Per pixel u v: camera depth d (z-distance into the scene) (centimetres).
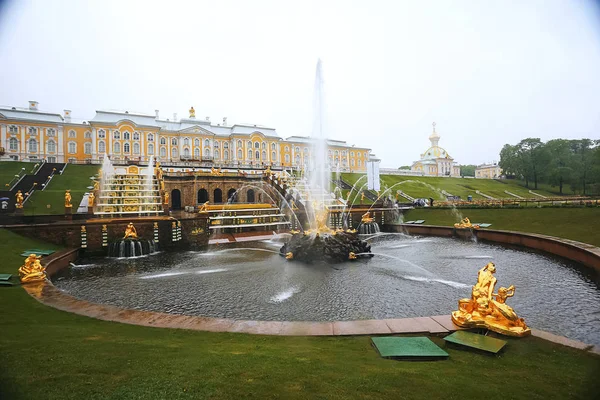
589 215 3338
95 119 8338
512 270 2216
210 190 5350
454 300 1625
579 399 612
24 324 1055
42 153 7869
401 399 596
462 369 761
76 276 2214
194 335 1021
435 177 10088
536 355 861
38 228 2823
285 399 584
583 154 8438
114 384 632
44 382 634
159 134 9050
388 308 1513
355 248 2741
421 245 3428
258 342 954
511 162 9906
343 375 695
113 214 3841
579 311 1439
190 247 3397
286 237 4000
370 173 7575
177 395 593
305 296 1711
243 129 10325
